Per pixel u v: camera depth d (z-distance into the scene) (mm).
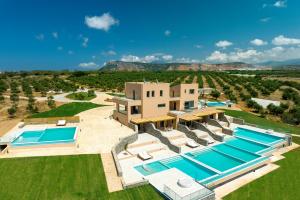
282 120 57031
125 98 46031
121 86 100250
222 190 25266
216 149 35781
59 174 25719
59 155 29891
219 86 118250
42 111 57438
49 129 41125
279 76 192125
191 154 33656
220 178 26000
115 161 27719
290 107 69625
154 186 23516
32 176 25219
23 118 48750
